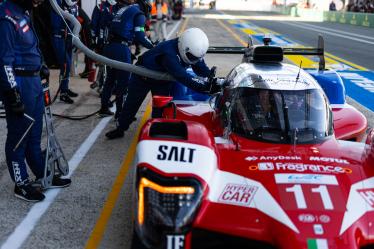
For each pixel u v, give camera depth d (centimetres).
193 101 517
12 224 365
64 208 395
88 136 590
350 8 4547
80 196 419
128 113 558
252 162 299
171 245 245
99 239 346
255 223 253
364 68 1226
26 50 362
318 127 347
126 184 449
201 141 292
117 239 347
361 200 266
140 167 264
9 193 420
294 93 367
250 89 374
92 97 798
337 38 2111
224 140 348
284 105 354
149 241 246
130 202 411
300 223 247
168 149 278
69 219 376
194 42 430
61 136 588
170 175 257
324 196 264
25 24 358
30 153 407
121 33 601
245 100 368
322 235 241
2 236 347
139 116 700
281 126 341
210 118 442
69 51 731
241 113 359
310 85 382
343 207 258
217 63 1227
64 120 658
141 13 597
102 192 430
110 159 514
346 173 288
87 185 444
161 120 323
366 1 4091
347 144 346
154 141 285
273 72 411
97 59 487
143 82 526
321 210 255
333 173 287
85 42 900
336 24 3394
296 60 1345
